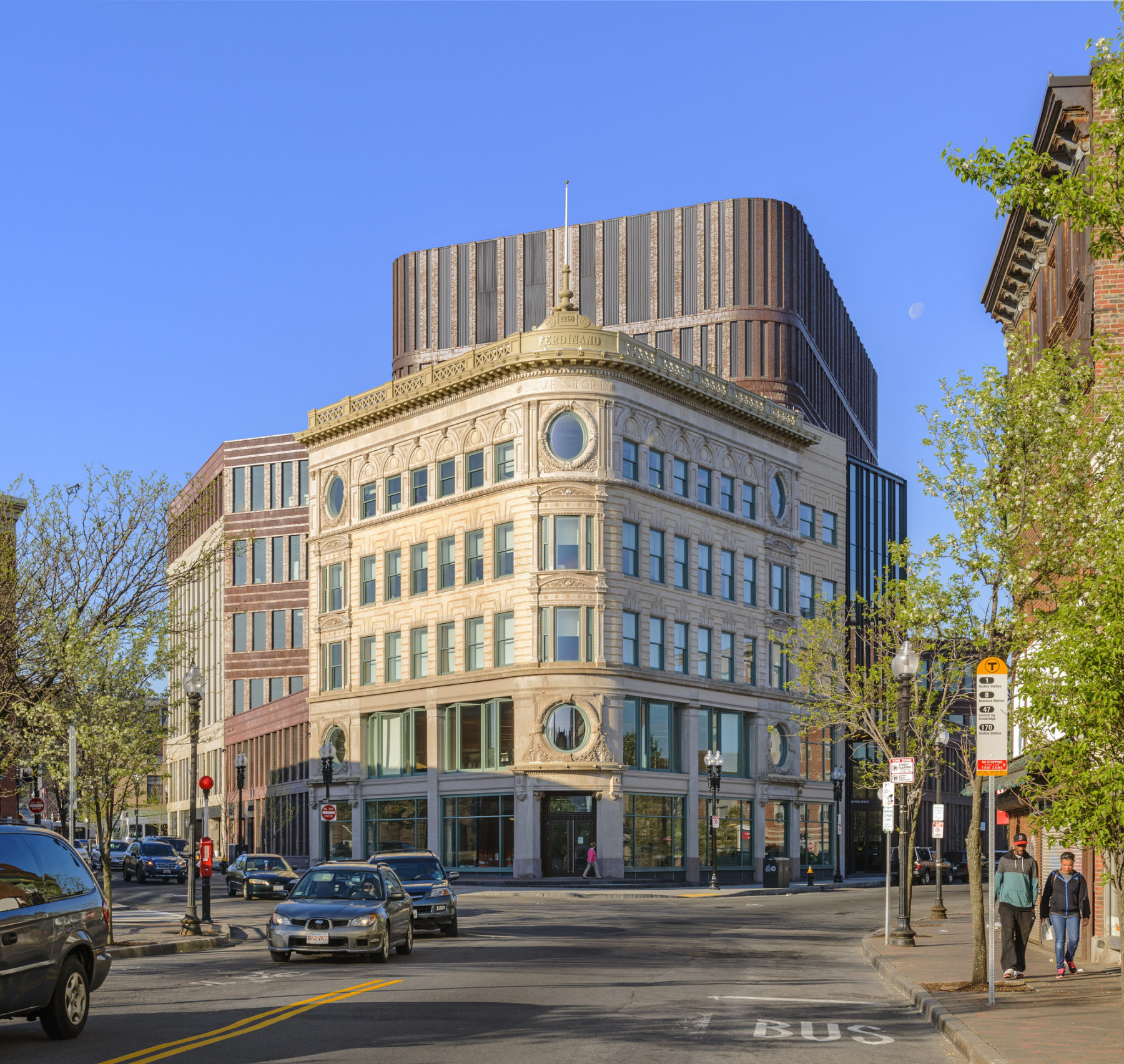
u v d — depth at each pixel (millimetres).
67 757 29141
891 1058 14320
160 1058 13398
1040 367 22797
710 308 96000
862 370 121562
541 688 59219
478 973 22656
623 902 49594
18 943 14133
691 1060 13781
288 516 97812
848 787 82500
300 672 96312
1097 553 18922
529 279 104562
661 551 63375
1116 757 14000
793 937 34062
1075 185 14820
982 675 18703
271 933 24391
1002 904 21422
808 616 74688
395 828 67062
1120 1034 15258
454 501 64312
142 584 32500
